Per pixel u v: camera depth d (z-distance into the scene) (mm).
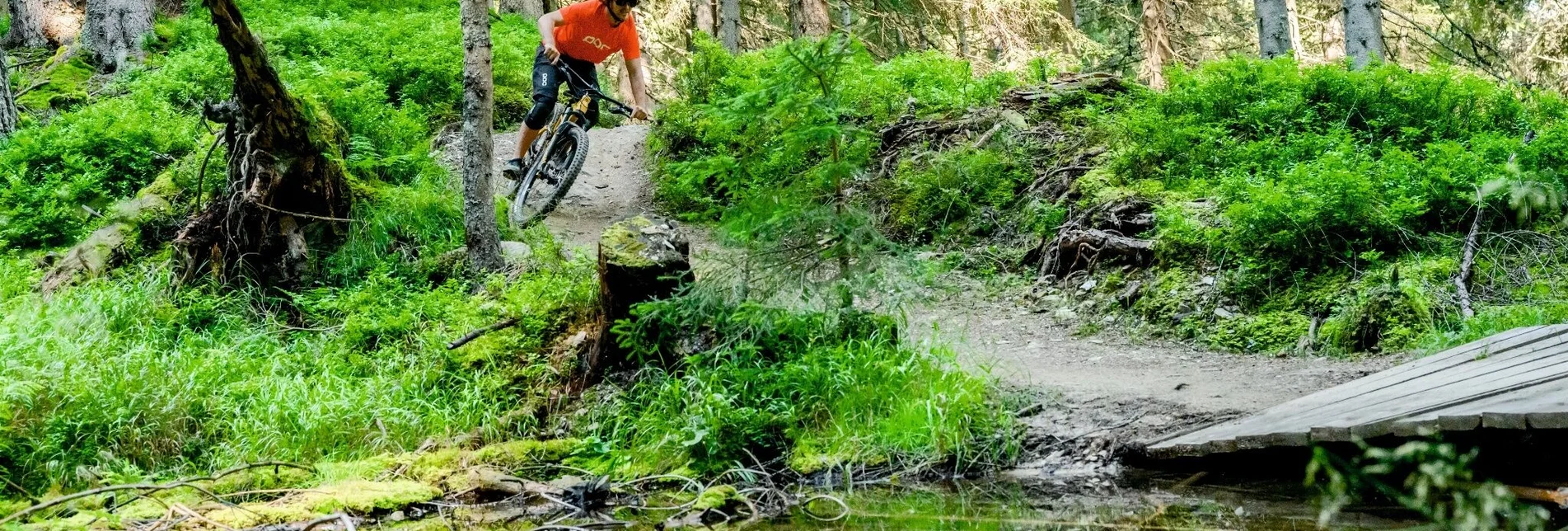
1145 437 4742
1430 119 9078
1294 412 4574
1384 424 3814
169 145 10156
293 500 4535
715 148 11398
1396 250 7207
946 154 9969
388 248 8281
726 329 5652
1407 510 3674
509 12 21531
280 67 13258
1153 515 3848
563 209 10773
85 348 5984
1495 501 3580
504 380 6113
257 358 6551
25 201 9133
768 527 4012
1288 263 7242
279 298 7664
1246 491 4102
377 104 11430
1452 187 7398
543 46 8680
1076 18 26609
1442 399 4086
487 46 7766
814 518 4109
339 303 7262
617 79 21453
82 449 4980
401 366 6398
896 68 12781
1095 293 7688
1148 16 15844
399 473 4973
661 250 5961
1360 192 7086
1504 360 4770
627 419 5520
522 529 4172
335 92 10125
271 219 7707
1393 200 7277
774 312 5586
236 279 7582
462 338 6402
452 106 14180
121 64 15930
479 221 7746
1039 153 9930
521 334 6480
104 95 14812
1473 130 8922
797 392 5379
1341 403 4582
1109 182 8781
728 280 5613
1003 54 20125
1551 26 15523
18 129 12156
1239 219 7398
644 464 5031
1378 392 4719
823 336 5719
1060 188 9070
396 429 5609
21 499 4551
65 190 9164
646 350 5848
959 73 12609
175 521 4207
